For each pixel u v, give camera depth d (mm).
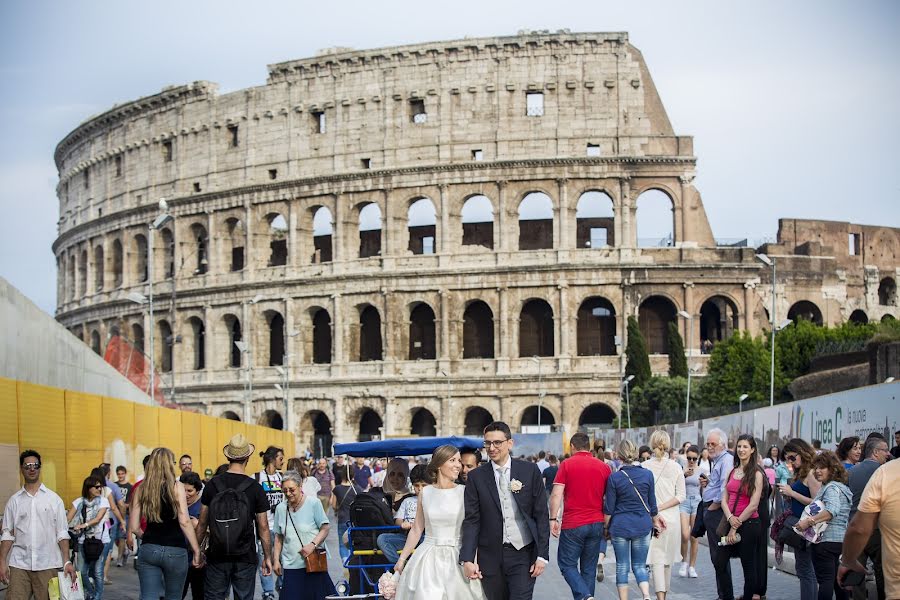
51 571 31578
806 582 32656
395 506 37250
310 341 148375
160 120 162125
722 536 33688
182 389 155625
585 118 140875
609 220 145875
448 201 142250
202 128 157375
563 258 138625
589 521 34625
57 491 50969
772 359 107938
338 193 146000
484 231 146375
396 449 40562
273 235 168500
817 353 121000
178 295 157000
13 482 44844
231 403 151750
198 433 80125
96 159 171875
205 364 154625
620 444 35656
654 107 142250
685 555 46156
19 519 31453
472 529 27203
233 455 31516
